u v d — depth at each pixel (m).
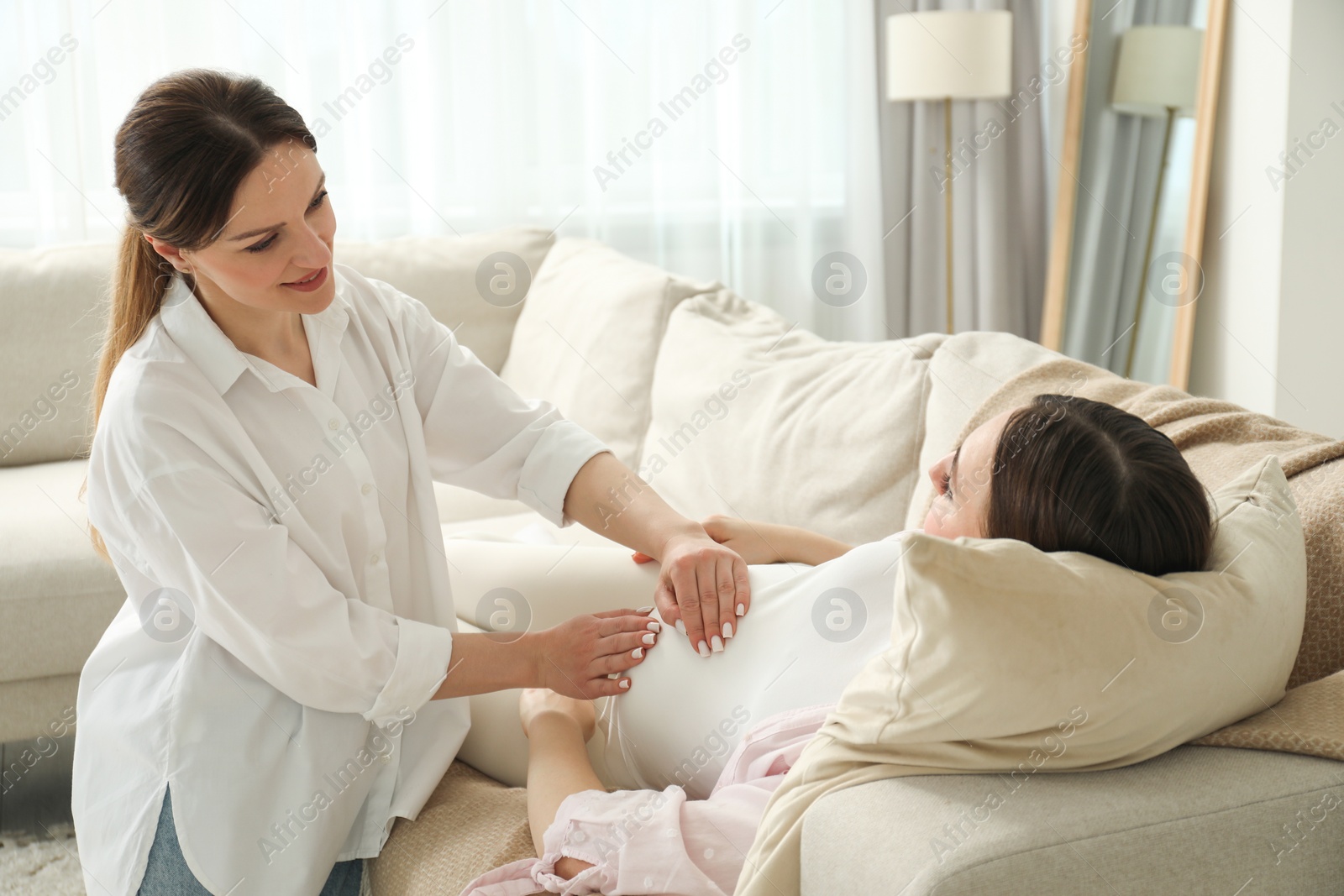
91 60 2.86
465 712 1.25
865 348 1.80
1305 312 2.84
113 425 1.03
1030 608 0.71
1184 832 0.73
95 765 1.12
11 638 1.78
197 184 0.95
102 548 1.20
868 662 0.89
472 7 3.20
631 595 1.25
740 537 1.27
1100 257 3.37
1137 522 0.82
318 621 1.05
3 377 2.31
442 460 1.33
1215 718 0.80
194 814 1.05
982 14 3.31
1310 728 0.81
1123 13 3.25
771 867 0.79
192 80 0.98
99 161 2.92
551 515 1.31
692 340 2.07
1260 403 2.90
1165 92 3.10
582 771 1.06
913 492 1.54
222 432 1.06
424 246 2.74
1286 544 0.89
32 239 2.89
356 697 1.08
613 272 2.40
